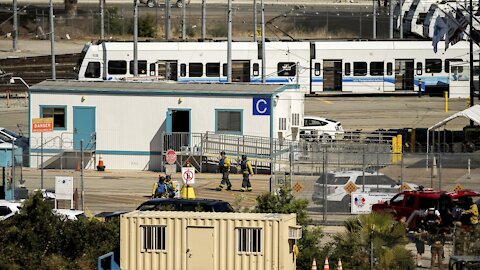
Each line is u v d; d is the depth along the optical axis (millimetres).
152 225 100875
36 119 185625
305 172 159500
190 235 100375
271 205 112562
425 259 110500
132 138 190125
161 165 188500
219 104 188000
